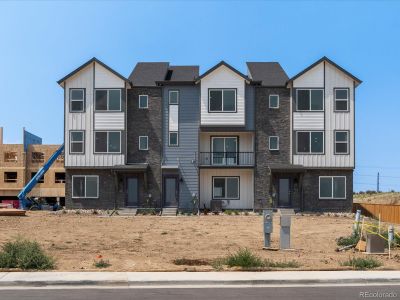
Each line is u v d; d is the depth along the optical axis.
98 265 16.30
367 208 44.66
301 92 43.53
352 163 43.19
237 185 44.66
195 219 36.44
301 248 21.61
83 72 43.78
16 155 65.81
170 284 13.73
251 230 29.33
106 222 33.59
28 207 51.31
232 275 14.61
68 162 43.56
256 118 43.88
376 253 19.48
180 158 43.91
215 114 43.31
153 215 41.41
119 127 43.59
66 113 43.72
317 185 43.31
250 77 46.47
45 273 14.81
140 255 19.28
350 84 43.47
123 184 43.69
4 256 15.91
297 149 43.28
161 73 46.94
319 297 11.98
